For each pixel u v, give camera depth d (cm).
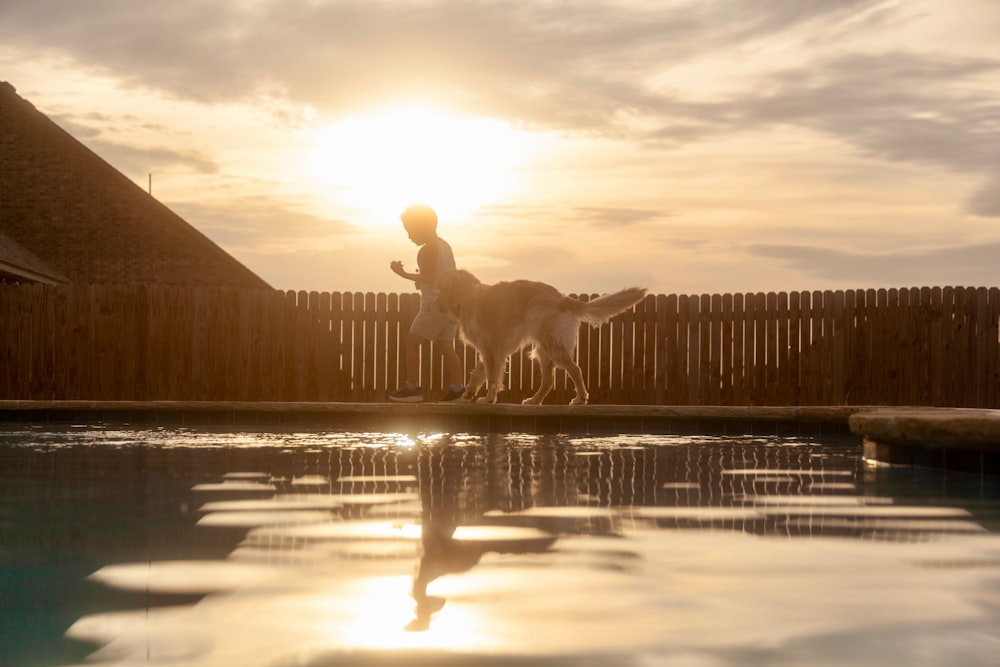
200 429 690
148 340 1103
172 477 353
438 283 803
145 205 1717
